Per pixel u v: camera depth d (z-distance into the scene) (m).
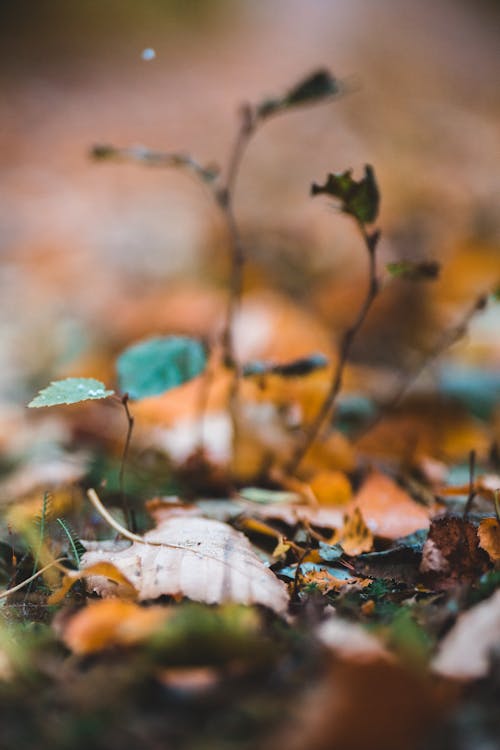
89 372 0.74
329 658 0.33
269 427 0.51
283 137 1.78
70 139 1.85
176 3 2.81
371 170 0.43
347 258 1.11
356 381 0.63
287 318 0.76
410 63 2.53
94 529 0.46
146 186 1.57
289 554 0.42
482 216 1.26
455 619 0.37
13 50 2.42
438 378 0.63
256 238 1.18
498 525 0.40
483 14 3.10
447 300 0.89
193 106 2.06
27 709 0.34
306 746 0.32
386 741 0.32
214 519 0.45
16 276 1.12
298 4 3.04
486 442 0.57
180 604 0.38
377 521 0.45
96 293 1.03
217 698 0.33
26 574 0.41
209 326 0.81
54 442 0.58
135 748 0.32
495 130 1.94
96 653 0.35
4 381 0.74
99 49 2.50
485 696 0.34
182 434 0.55
